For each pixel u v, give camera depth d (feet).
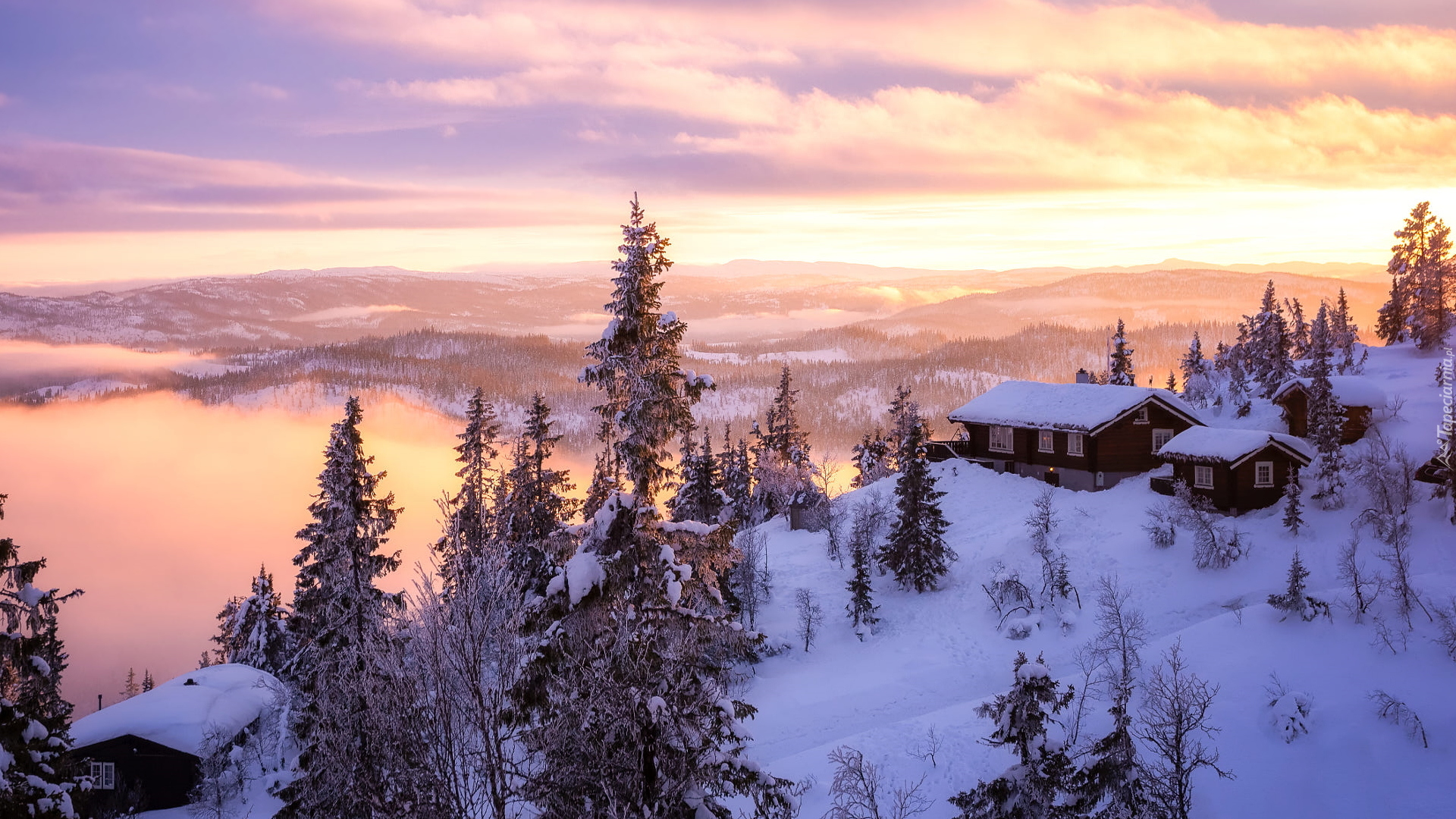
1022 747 65.05
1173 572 145.48
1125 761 69.56
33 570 69.05
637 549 62.95
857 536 176.55
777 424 278.67
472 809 48.75
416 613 49.57
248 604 162.30
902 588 160.86
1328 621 114.42
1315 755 92.53
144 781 125.18
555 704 55.47
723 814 58.75
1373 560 133.49
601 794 51.96
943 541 175.42
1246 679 107.65
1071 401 199.31
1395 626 110.01
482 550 51.70
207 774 125.70
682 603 62.23
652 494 66.13
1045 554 155.33
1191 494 163.94
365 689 48.67
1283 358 264.93
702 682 60.90
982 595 151.94
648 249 65.87
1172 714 79.97
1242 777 91.50
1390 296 334.24
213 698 138.72
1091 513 173.68
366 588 99.81
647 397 63.72
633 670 55.01
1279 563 141.28
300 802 70.03
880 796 96.27
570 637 57.57
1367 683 100.73
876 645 144.77
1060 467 195.00
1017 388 218.59
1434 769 87.20
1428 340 293.02
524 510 138.72
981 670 131.03
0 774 63.67
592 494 85.56
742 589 154.10
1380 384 251.19
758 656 143.13
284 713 126.41
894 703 124.77
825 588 166.71
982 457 216.74
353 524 100.78
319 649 93.86
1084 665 120.67
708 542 65.67
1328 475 157.99
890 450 287.69
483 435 154.10
